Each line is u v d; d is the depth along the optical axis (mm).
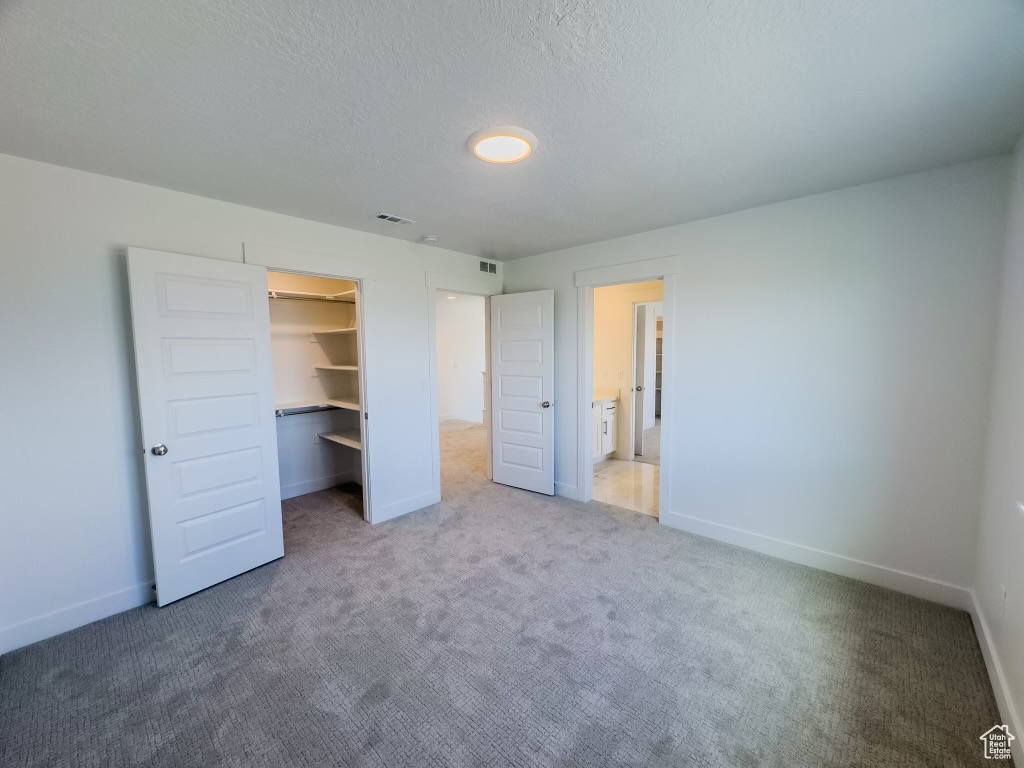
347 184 2389
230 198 2602
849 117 1744
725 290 3014
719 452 3137
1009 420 1870
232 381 2664
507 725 1646
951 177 2229
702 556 2943
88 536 2287
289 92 1543
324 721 1668
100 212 2258
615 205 2770
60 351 2180
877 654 1991
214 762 1505
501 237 3547
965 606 2301
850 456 2619
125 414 2383
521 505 3961
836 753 1518
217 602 2457
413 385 3793
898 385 2445
